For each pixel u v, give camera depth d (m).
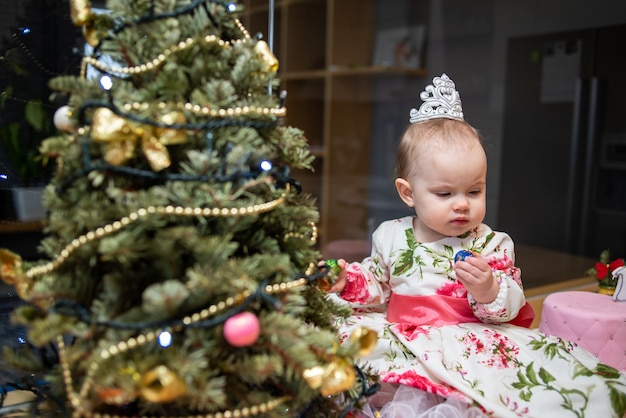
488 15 2.50
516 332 0.88
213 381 0.56
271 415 0.61
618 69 2.06
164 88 0.62
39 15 0.87
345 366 0.61
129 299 0.61
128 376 0.53
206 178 0.60
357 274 0.96
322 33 2.60
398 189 0.97
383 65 2.77
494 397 0.78
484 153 0.91
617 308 0.98
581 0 2.15
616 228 2.06
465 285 0.85
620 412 0.76
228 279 0.56
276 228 0.70
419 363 0.83
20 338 0.79
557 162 2.24
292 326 0.58
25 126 0.87
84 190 0.61
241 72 0.65
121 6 0.63
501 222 2.43
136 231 0.57
